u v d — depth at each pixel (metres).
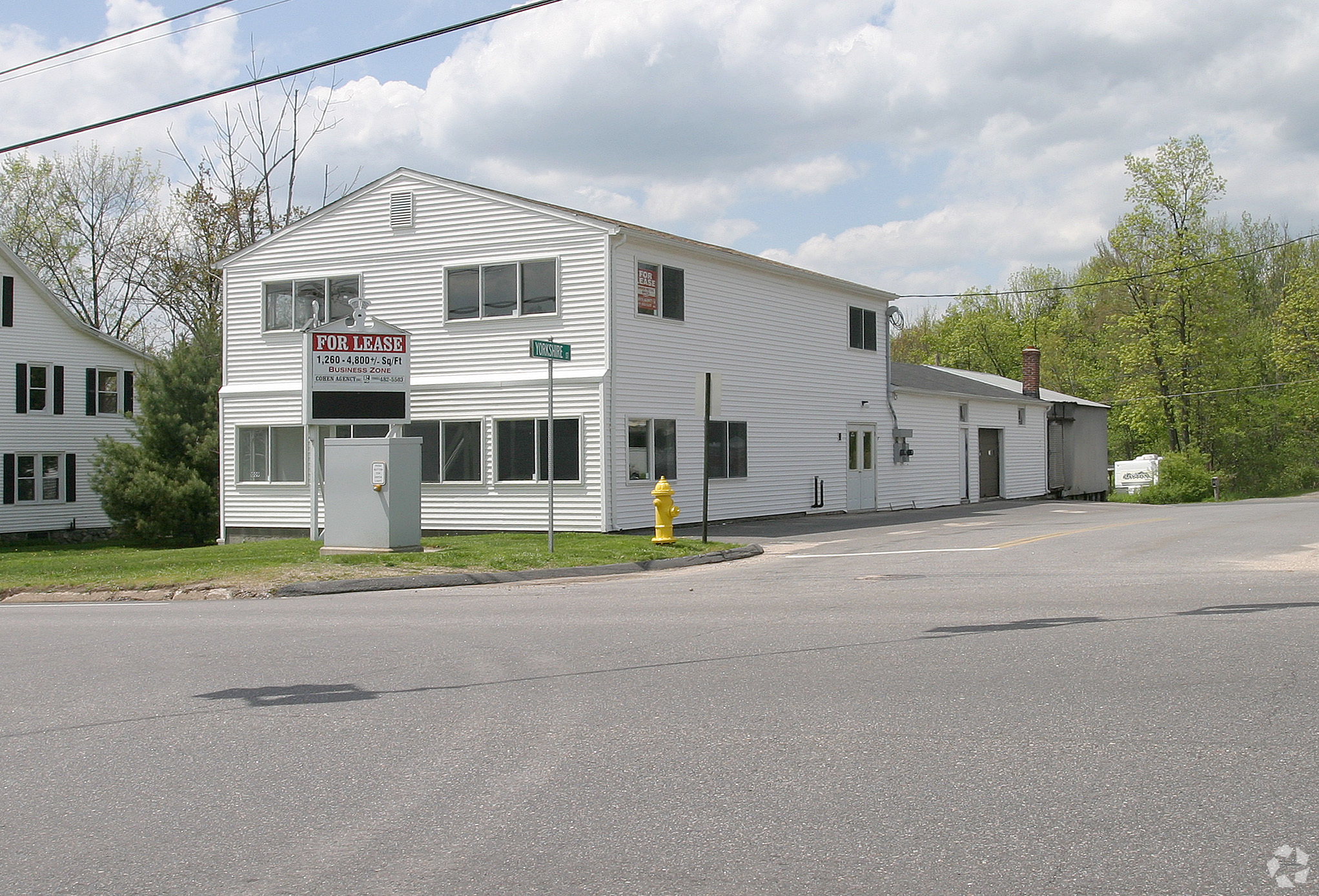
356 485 18.20
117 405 43.09
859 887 4.09
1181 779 5.22
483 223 24.72
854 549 19.06
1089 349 69.75
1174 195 50.66
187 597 14.94
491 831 4.79
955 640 8.88
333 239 26.34
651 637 9.59
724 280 26.64
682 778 5.46
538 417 23.89
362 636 10.14
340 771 5.76
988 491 39.25
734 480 26.83
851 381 31.48
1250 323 63.00
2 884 4.34
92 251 51.38
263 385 27.17
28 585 15.79
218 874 4.39
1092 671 7.55
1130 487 45.16
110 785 5.62
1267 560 14.50
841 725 6.35
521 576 15.91
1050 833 4.58
